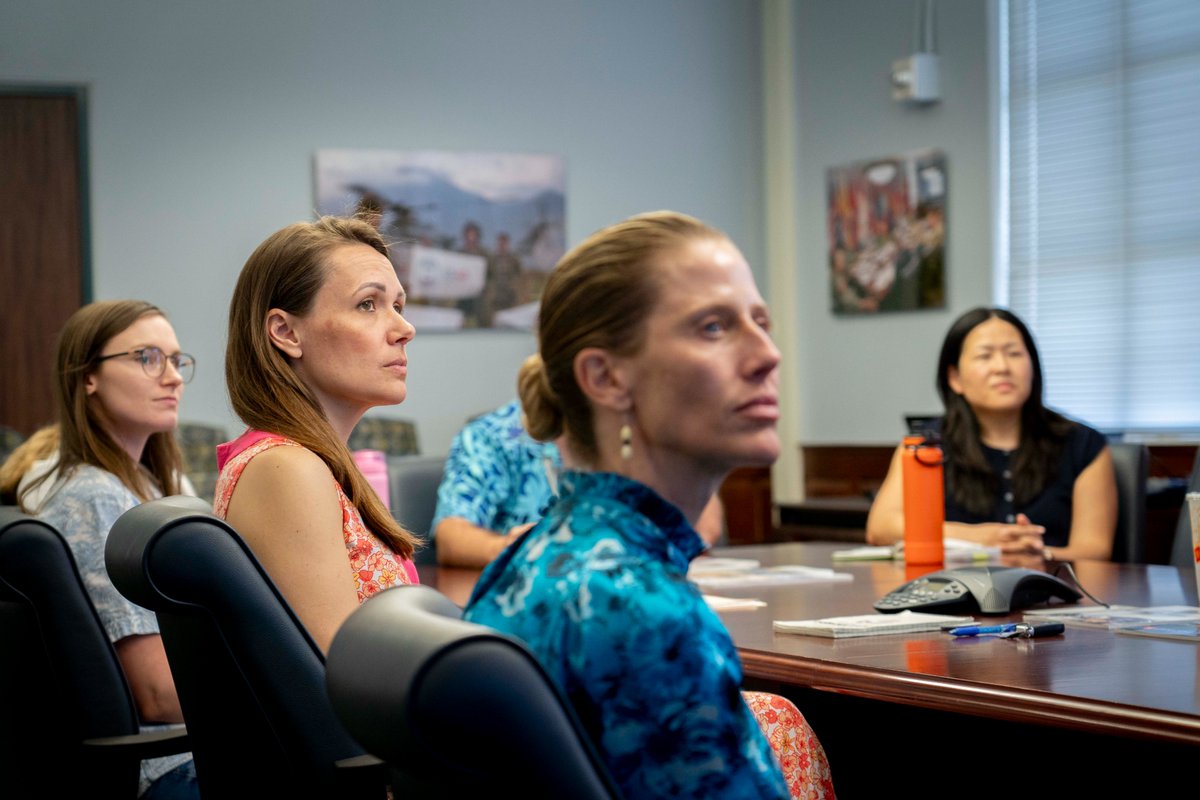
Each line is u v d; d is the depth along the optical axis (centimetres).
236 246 677
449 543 297
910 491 262
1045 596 188
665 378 86
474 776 67
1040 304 620
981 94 634
